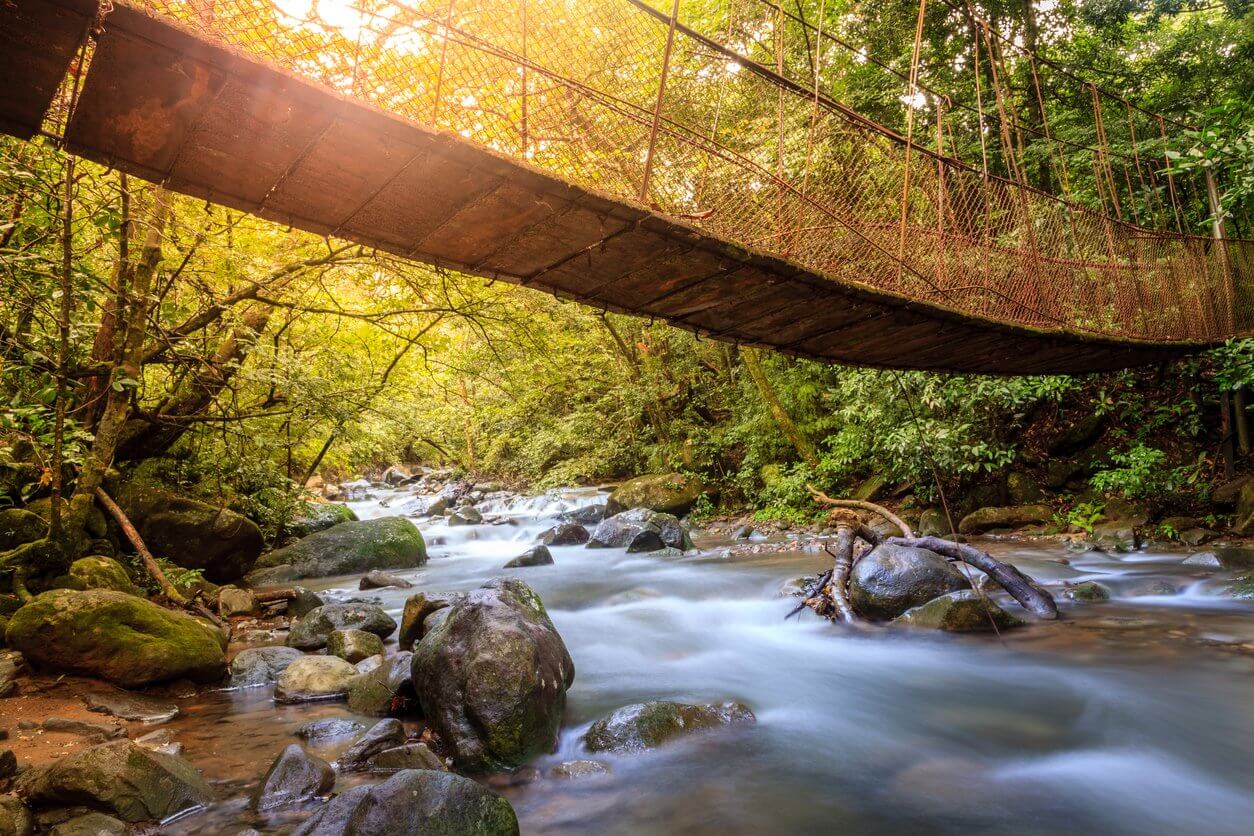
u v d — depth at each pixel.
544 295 8.55
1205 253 8.13
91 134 2.59
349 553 9.99
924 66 11.60
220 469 9.36
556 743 3.70
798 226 4.37
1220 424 9.29
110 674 4.31
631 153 3.88
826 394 12.88
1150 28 11.77
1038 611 5.94
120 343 6.18
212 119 2.50
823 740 3.79
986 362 6.69
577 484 20.75
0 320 4.99
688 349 15.52
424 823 2.48
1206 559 7.30
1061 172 10.21
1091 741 3.72
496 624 3.76
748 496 13.87
